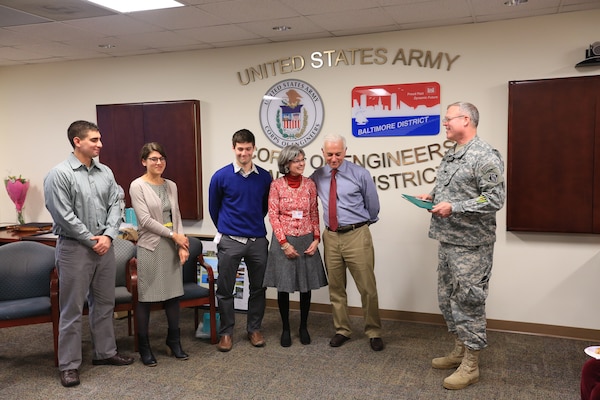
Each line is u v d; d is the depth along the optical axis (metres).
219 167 4.86
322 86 4.45
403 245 4.34
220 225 3.74
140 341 3.51
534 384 3.15
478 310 3.07
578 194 3.76
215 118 4.82
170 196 3.61
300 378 3.29
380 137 4.32
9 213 5.75
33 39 4.34
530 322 4.03
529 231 3.91
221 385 3.20
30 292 3.71
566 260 3.91
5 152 5.66
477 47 3.99
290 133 4.58
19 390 3.16
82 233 3.14
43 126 5.48
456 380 3.10
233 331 4.18
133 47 4.67
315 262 3.73
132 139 5.02
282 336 3.83
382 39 4.23
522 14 3.74
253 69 4.64
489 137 4.02
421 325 4.27
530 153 3.84
